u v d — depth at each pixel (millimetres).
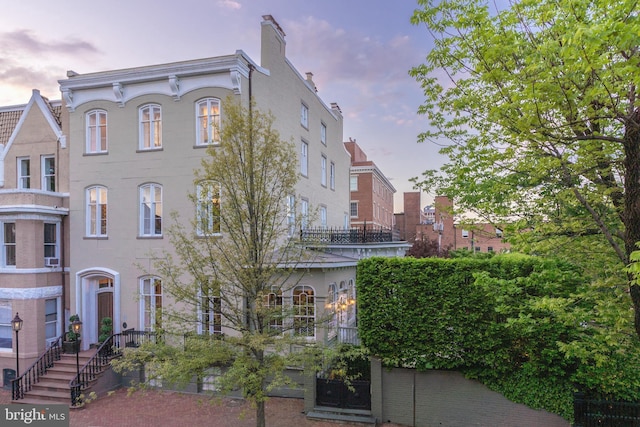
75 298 17344
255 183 10508
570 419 10531
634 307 6828
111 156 17406
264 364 10203
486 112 9820
